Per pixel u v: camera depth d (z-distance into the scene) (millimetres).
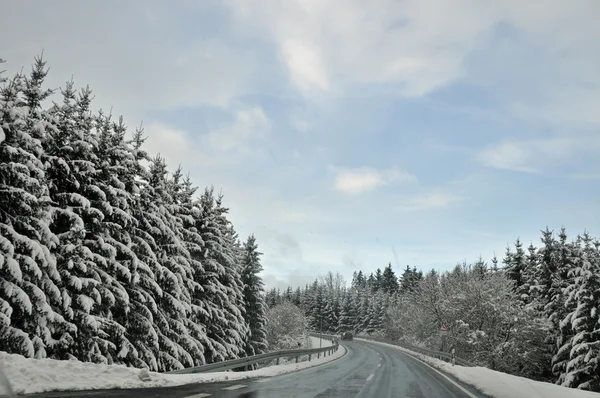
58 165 15547
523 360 37188
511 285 41375
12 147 12492
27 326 12750
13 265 11727
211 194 30062
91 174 16469
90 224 16344
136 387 9906
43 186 13203
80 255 15039
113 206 17422
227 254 31891
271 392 10992
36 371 8938
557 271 38938
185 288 22516
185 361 20562
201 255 27484
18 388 7805
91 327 14336
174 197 27531
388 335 86875
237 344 30016
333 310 120312
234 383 12656
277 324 65688
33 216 13391
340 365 25203
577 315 28875
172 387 10445
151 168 23078
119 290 16188
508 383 14305
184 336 21453
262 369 18422
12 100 13516
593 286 28625
